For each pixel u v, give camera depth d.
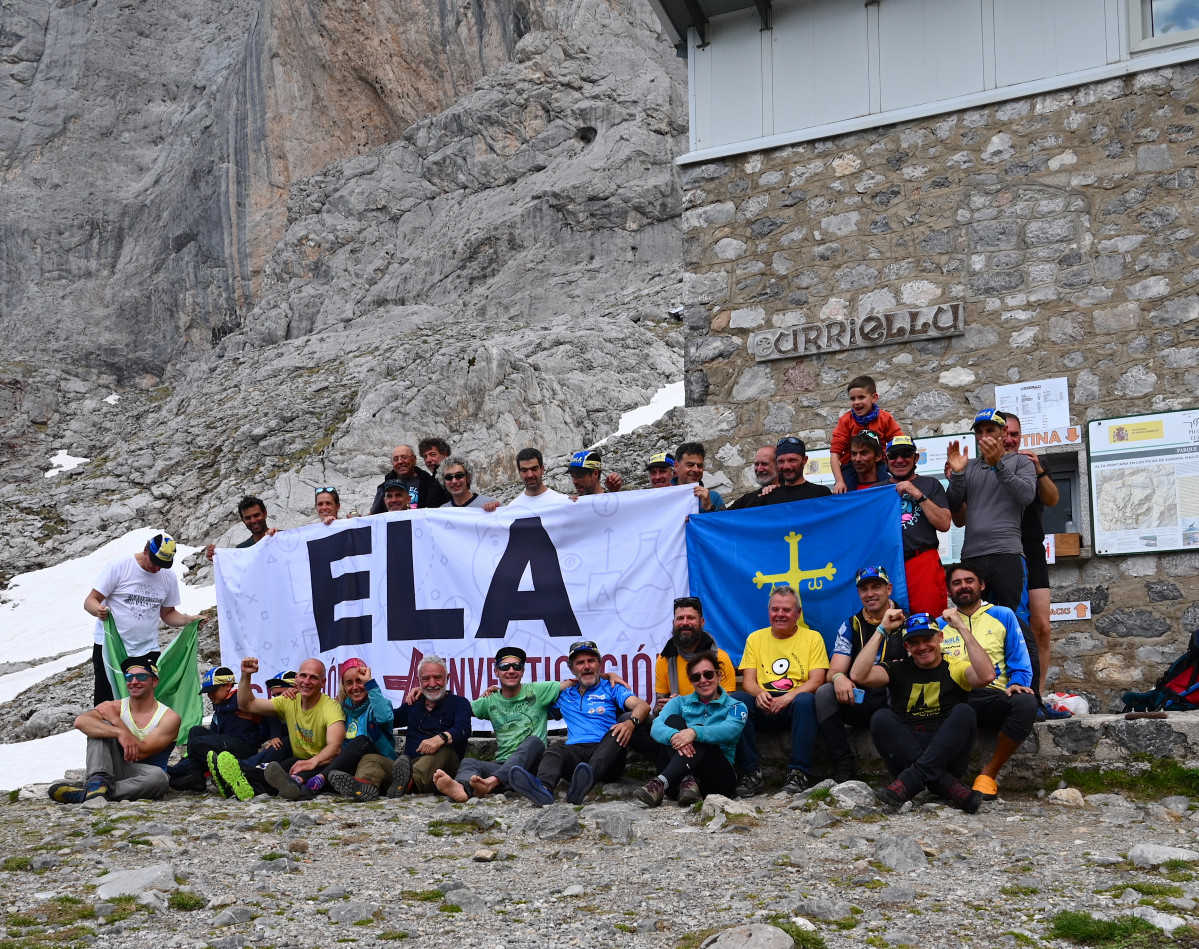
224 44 55.72
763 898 4.81
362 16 49.38
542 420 30.17
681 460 8.77
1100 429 9.15
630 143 43.38
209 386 40.00
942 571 7.59
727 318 10.66
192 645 9.27
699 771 7.02
